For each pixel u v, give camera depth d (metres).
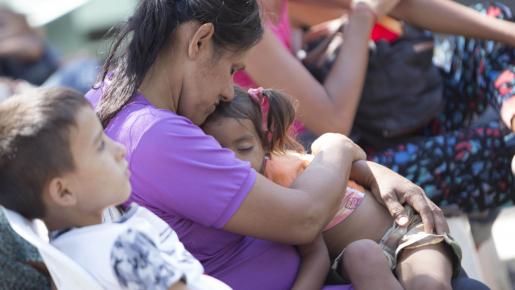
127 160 2.81
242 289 3.00
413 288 3.04
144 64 2.91
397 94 4.29
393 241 3.22
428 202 3.27
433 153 4.25
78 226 2.52
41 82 6.91
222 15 2.86
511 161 4.27
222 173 2.81
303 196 2.91
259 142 3.23
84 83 6.63
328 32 4.52
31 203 2.47
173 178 2.79
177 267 2.45
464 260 4.08
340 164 3.12
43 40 7.01
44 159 2.41
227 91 3.00
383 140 4.38
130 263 2.40
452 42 4.57
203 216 2.82
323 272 3.09
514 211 4.93
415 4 4.28
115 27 3.09
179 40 2.88
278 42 3.87
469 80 4.45
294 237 2.92
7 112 2.46
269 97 3.27
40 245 2.36
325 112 3.89
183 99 2.95
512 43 4.27
